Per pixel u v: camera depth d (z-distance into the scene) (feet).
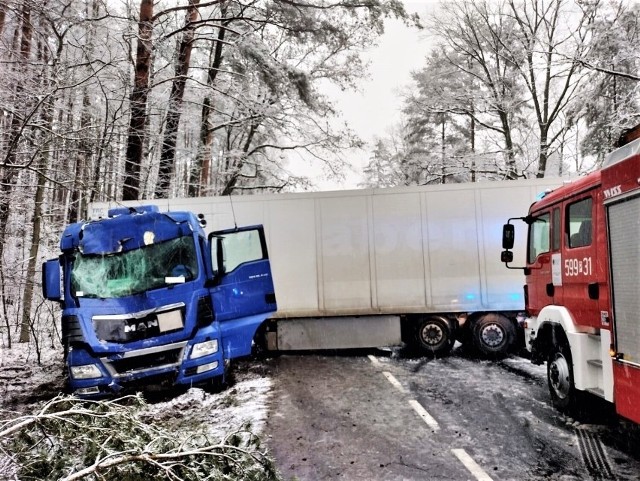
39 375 28.25
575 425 16.49
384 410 18.65
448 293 28.76
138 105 34.53
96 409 10.73
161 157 44.78
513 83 62.08
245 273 23.41
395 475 12.82
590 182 15.74
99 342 19.76
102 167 37.22
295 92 49.32
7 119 27.84
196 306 20.99
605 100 48.62
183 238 21.84
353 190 29.58
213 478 9.93
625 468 13.04
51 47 30.60
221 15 46.68
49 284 21.93
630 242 12.28
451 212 29.09
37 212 37.81
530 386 21.77
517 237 28.68
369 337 29.04
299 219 29.63
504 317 28.84
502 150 61.77
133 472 9.66
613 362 13.00
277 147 55.88
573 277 16.83
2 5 27.14
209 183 65.77
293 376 24.79
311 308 29.22
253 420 17.88
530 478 12.48
